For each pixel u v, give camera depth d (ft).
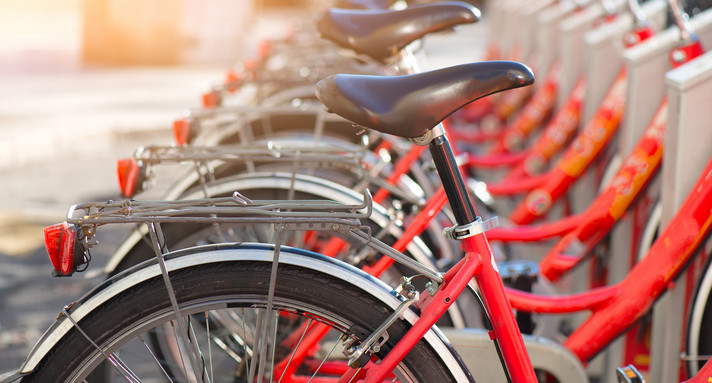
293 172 5.59
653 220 7.03
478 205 8.14
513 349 4.36
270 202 4.17
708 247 6.15
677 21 6.85
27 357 4.21
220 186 5.93
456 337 5.42
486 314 4.42
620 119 8.58
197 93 22.72
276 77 9.64
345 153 6.13
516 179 10.49
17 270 10.55
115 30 28.22
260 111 6.74
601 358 7.55
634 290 5.83
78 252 3.97
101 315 4.17
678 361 6.07
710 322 5.59
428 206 5.70
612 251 7.53
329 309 4.17
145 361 6.39
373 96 3.91
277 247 4.06
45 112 19.40
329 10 6.26
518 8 16.97
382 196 6.44
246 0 28.55
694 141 5.74
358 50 6.10
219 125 8.84
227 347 5.41
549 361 5.58
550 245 8.89
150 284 4.17
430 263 5.78
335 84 3.93
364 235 4.14
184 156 5.41
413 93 3.89
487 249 4.30
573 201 9.95
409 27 5.97
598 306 5.93
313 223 4.08
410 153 6.91
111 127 18.07
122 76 25.53
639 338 7.02
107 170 16.08
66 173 15.79
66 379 4.20
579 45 10.69
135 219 4.01
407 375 4.18
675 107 5.77
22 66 26.86
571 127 10.34
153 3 27.86
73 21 42.42
